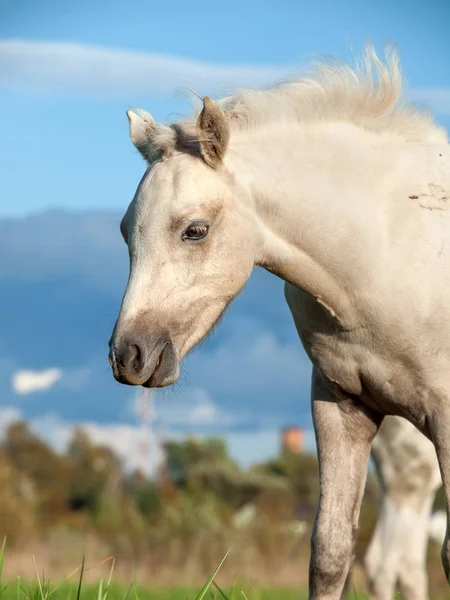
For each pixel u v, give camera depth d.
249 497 24.34
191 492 20.00
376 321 4.14
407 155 4.30
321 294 4.21
